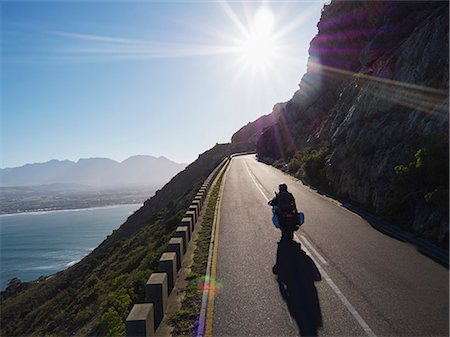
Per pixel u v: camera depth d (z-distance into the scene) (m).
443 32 15.55
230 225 14.16
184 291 7.87
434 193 10.09
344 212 15.40
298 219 11.54
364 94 21.09
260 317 6.27
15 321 28.36
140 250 21.25
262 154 62.12
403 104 16.23
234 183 29.06
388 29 24.89
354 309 6.38
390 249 9.91
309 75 52.44
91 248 182.62
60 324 14.72
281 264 9.09
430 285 7.32
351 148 18.81
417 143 13.59
